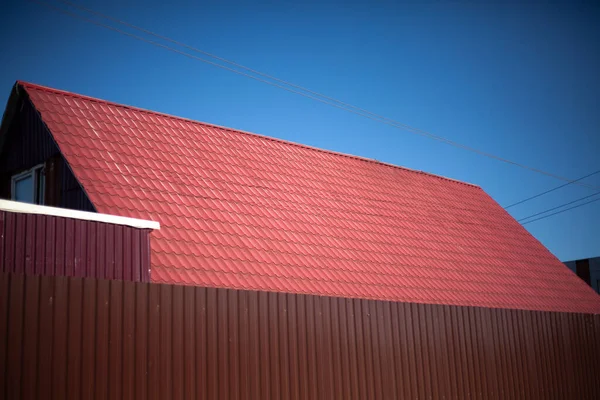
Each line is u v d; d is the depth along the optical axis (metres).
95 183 12.95
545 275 20.38
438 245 18.45
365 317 10.00
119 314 7.23
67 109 14.56
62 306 6.81
